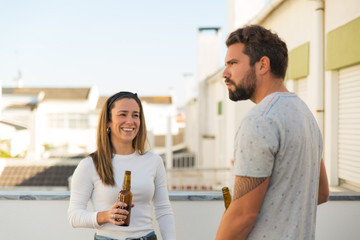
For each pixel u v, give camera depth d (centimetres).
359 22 346
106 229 181
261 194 126
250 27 140
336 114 418
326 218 263
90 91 2438
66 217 256
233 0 808
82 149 2459
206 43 1722
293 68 538
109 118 191
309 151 132
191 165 1867
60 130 2450
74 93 2453
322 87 436
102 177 183
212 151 1565
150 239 185
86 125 2458
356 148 373
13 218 254
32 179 1246
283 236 128
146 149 206
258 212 129
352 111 383
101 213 174
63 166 1377
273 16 641
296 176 128
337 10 400
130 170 189
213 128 1650
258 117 127
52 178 1276
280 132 125
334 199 261
